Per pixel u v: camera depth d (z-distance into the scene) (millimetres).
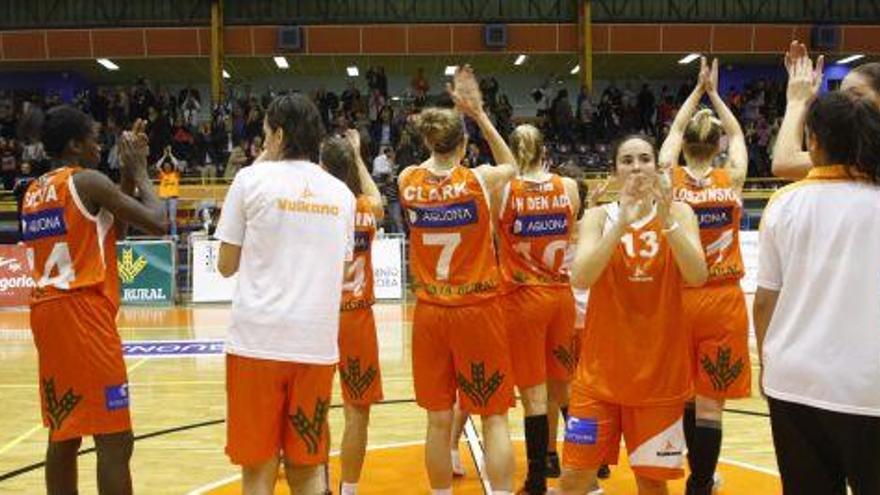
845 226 2775
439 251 4258
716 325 4488
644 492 3617
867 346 2742
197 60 22203
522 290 4820
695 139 4609
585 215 3609
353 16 21328
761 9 21391
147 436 6441
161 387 8258
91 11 21203
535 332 4816
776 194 2994
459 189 4215
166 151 17188
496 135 4348
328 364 3510
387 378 8586
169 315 13664
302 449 3496
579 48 21266
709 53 21500
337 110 21453
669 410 3479
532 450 4828
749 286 14797
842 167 2840
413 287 4438
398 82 25969
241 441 3438
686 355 3510
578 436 3566
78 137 3938
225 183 18484
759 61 23719
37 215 3830
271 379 3410
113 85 26312
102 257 3850
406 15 21359
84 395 3787
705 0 21375
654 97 23875
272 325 3400
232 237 3473
